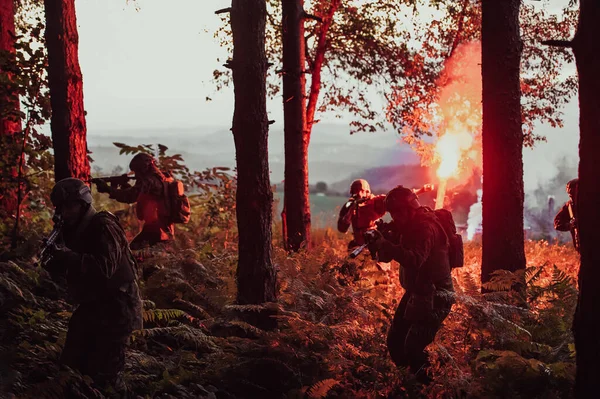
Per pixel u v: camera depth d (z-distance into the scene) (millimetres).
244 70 6039
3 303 6336
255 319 6258
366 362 5664
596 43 3627
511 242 7152
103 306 4469
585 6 3670
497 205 7168
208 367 5633
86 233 4344
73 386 4340
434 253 5441
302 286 6762
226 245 10320
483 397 5082
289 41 10531
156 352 6000
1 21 11266
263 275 6250
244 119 6102
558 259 12711
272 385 5523
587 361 3797
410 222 5434
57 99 7945
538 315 6566
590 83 3672
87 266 4207
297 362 5590
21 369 4859
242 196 6199
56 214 4273
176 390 5148
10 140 8945
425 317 5422
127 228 11930
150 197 7859
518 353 5801
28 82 8695
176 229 12023
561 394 5039
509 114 7117
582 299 3803
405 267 5590
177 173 11406
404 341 5691
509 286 6645
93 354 4473
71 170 7938
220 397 5316
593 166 3686
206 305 7191
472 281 6504
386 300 7953
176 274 7352
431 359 5711
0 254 7941
